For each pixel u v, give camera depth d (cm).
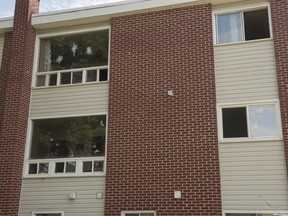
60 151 1411
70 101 1448
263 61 1289
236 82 1294
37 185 1373
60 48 1546
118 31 1456
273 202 1151
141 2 1431
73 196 1319
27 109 1470
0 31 1583
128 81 1388
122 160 1310
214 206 1185
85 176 1335
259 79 1276
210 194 1198
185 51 1355
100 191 1308
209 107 1278
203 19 1366
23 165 1409
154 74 1367
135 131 1328
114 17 1476
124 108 1364
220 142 1242
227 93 1291
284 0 1303
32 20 1547
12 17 1562
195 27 1367
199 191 1210
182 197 1220
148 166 1279
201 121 1271
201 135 1259
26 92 1473
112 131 1352
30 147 1443
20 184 1384
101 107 1409
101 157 1350
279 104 1228
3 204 1330
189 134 1270
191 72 1328
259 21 1348
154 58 1384
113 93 1393
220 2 1376
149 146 1298
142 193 1259
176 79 1338
